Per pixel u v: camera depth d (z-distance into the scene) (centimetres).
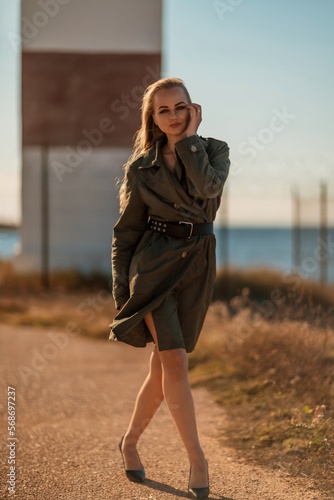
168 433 528
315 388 562
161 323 391
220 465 448
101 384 726
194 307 404
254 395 618
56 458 464
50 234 2078
